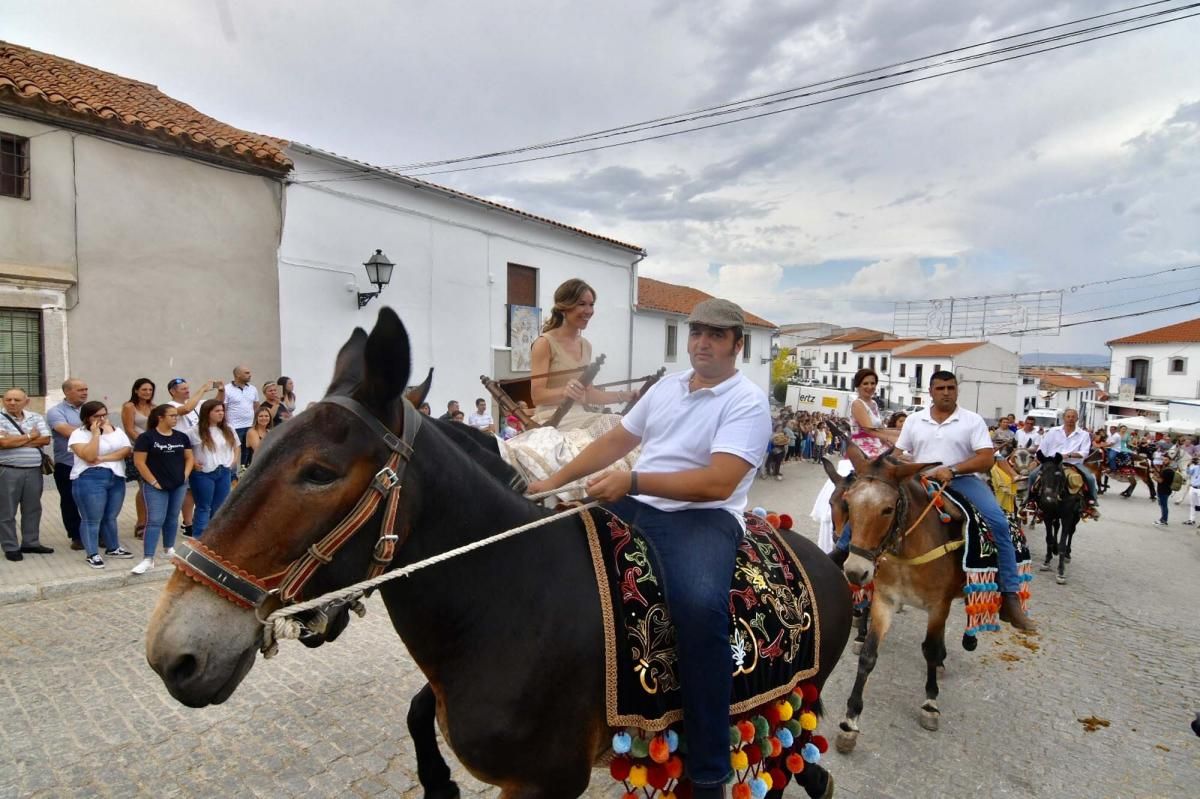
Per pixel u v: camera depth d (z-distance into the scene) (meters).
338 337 12.96
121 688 4.32
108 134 10.08
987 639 6.00
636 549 2.13
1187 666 5.51
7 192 9.41
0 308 9.32
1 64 10.16
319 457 1.54
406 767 3.52
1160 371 45.16
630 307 20.55
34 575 6.38
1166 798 3.55
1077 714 4.53
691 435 2.13
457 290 15.10
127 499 9.97
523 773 1.90
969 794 3.54
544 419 3.54
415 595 1.83
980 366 50.44
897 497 4.00
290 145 11.87
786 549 2.58
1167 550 10.95
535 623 1.90
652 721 1.97
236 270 11.55
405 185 13.75
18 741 3.68
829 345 68.19
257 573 1.50
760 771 2.30
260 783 3.35
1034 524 11.49
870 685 4.93
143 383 8.20
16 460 6.81
